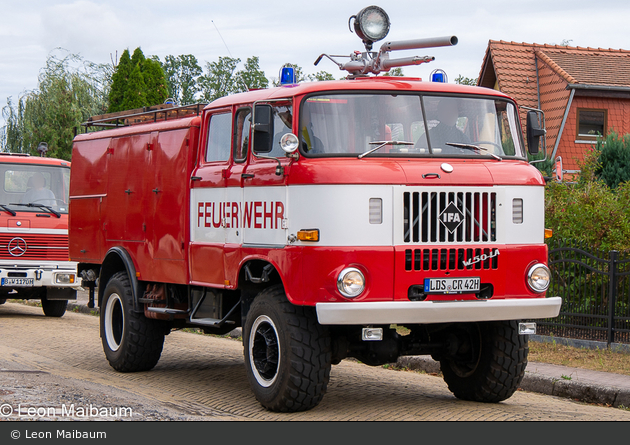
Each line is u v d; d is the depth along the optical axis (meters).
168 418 6.94
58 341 12.52
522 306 7.26
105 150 10.72
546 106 25.52
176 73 70.69
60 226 16.11
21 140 29.89
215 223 8.34
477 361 8.03
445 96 7.77
